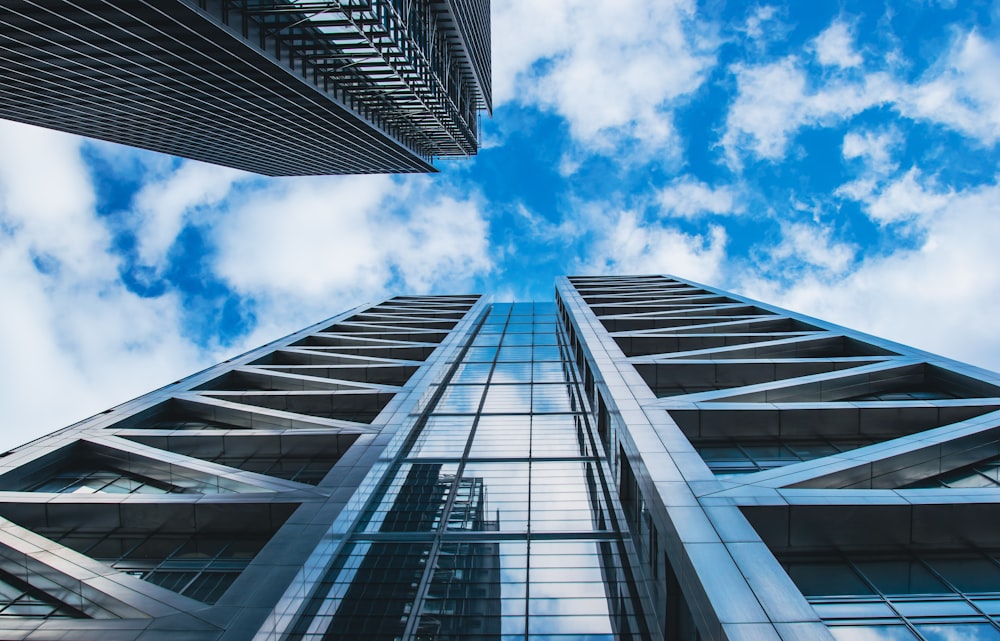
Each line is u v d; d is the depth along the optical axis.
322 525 16.67
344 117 51.44
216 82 39.38
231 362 36.31
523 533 18.55
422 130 72.50
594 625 14.91
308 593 15.23
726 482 15.11
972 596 12.93
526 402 30.75
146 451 22.55
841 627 12.26
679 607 13.99
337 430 23.84
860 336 30.33
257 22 33.00
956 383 23.16
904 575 13.60
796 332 34.00
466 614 15.24
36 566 15.78
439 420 28.22
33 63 34.88
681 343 32.06
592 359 27.70
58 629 13.15
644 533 17.11
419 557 17.31
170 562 17.45
